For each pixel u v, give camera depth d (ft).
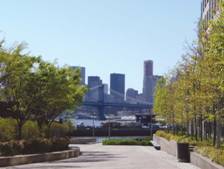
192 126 163.53
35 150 109.81
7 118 120.16
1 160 88.12
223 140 132.26
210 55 66.49
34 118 130.41
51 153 110.11
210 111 102.94
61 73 132.46
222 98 91.81
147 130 386.32
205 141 126.72
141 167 90.33
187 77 116.37
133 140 226.99
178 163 101.40
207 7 208.64
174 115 186.50
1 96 117.39
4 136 114.73
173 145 134.31
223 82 60.70
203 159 83.76
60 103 133.28
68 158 120.16
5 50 111.24
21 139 115.34
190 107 124.36
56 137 135.44
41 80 121.90
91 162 104.27
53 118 140.56
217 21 58.70
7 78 111.65
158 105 231.09
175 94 158.61
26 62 117.29
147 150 171.94
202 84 91.91
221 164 73.20
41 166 90.53
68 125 167.63
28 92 120.26
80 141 234.79
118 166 92.32
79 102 165.48
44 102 124.57
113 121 422.82
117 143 221.87
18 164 93.97
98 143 239.09
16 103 116.57
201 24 103.71
